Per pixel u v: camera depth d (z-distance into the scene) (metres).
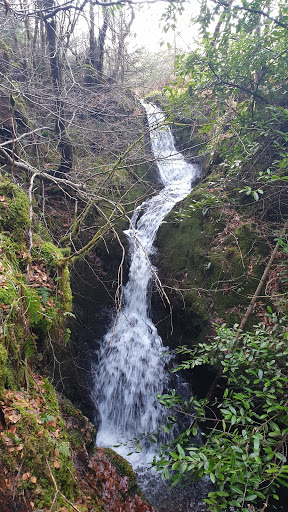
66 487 2.23
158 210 7.43
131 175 8.42
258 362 3.14
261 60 4.64
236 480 2.07
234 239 5.22
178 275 5.78
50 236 5.39
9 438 1.92
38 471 2.00
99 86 8.03
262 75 4.82
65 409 3.97
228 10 4.09
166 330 5.77
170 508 4.04
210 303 5.00
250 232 5.11
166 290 5.87
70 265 5.56
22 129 6.44
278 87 4.94
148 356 5.81
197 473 2.25
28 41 8.95
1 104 6.05
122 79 9.66
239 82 5.10
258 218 5.23
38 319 2.94
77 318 5.79
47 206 6.28
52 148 7.07
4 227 3.40
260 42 4.46
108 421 5.73
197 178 8.95
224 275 5.02
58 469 2.20
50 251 3.84
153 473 4.56
